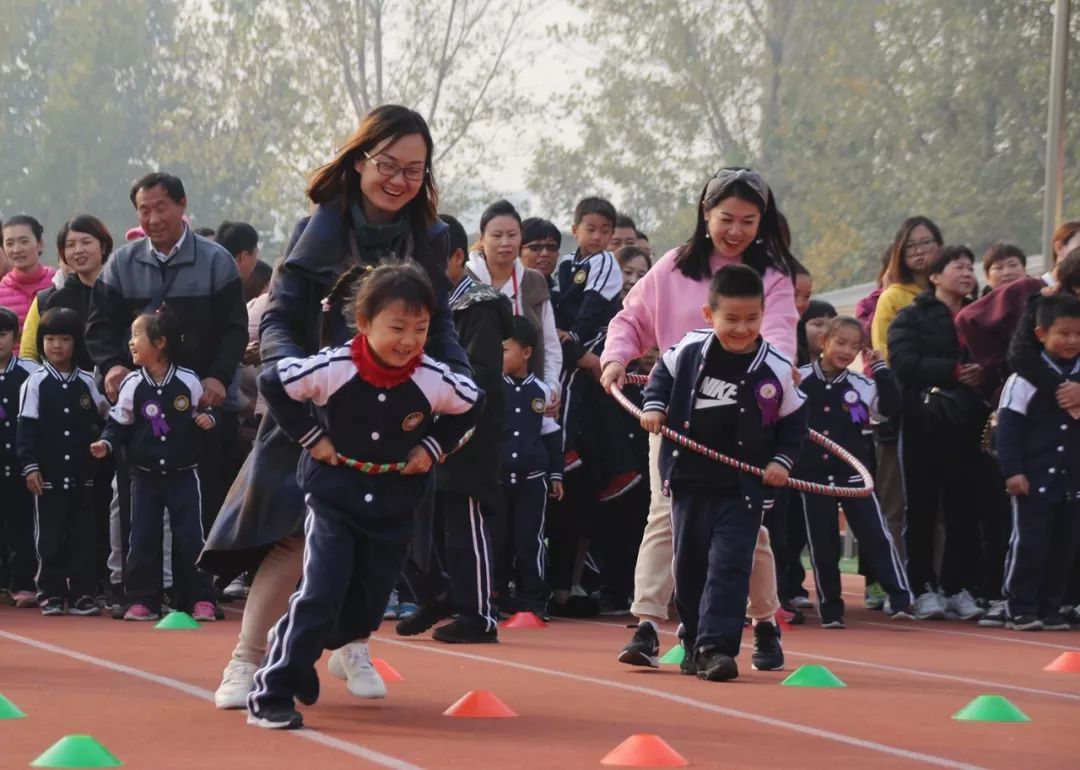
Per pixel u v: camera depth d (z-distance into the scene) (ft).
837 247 118.52
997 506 35.06
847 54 121.80
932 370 34.83
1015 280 35.91
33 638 27.71
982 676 24.38
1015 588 32.81
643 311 23.89
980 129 117.29
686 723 18.69
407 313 16.83
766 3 125.08
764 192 23.02
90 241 35.53
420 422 17.44
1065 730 18.81
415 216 19.06
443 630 27.45
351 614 18.04
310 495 17.54
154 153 172.45
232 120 141.18
